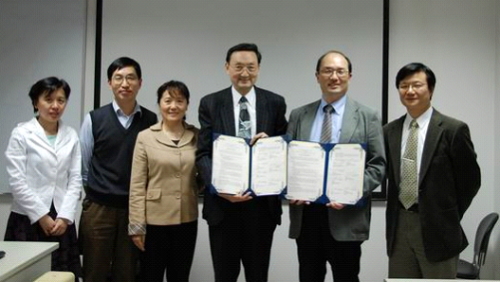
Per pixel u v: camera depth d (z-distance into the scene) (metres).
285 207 3.19
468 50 3.16
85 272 2.54
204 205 2.29
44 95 2.45
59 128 2.54
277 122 2.31
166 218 2.35
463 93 3.16
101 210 2.49
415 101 2.23
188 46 3.22
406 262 2.29
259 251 2.25
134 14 3.24
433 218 2.18
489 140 3.16
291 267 3.20
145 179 2.41
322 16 3.16
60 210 2.45
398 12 3.18
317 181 2.17
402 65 3.18
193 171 2.42
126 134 2.54
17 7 3.25
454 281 1.69
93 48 3.27
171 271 2.49
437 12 3.17
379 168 2.14
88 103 3.27
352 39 3.15
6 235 2.47
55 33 3.24
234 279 2.28
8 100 3.25
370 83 3.14
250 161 2.19
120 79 2.53
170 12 3.23
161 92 2.45
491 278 3.15
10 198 3.27
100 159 2.53
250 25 3.20
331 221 2.16
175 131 2.47
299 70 3.18
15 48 3.25
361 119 2.20
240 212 2.25
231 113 2.25
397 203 2.30
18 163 2.41
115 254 2.55
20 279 1.73
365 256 3.19
